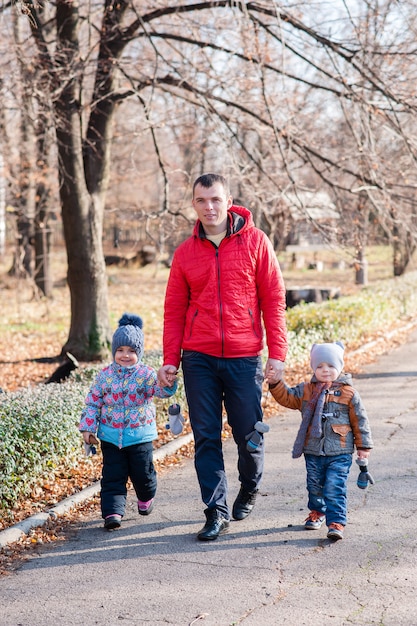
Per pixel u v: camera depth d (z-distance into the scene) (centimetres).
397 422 783
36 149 2108
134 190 3506
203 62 1297
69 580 418
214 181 467
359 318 1363
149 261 3506
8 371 1288
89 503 556
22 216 2353
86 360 1282
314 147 1370
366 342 1352
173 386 493
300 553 438
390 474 595
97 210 1296
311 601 375
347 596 379
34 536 486
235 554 442
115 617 369
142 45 1455
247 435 479
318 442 469
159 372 488
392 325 1577
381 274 3284
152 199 3441
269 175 1262
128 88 1204
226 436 754
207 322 474
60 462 612
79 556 454
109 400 507
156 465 657
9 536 479
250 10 1173
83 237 1280
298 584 396
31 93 1177
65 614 376
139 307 2244
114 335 511
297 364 1141
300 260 3638
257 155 1293
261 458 494
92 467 636
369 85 1257
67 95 1220
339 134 1482
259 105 1299
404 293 1744
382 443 697
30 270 2438
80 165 1258
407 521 486
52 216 3153
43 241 2405
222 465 482
